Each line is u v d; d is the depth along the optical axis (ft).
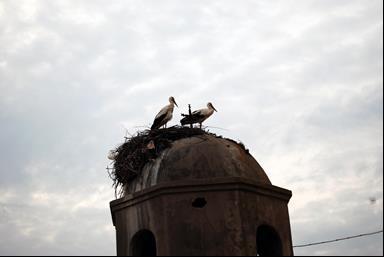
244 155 74.23
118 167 74.95
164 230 68.39
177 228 68.33
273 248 71.82
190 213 68.85
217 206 69.10
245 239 68.18
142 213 70.38
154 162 72.79
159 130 75.36
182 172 70.85
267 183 72.33
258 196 71.05
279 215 71.92
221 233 68.18
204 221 68.54
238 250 67.67
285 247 71.10
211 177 70.44
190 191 69.46
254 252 68.13
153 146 73.61
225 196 69.46
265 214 70.74
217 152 72.38
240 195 69.67
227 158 72.18
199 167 71.10
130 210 71.46
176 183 69.36
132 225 70.85
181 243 67.82
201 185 69.51
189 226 68.39
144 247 72.69
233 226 68.49
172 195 69.36
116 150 76.18
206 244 67.77
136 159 73.87
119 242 71.41
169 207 69.05
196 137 74.08
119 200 72.23
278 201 72.59
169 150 72.90
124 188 74.33
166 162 71.82
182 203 69.15
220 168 71.20
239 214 68.95
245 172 72.02
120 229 71.77
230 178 69.82
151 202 69.97
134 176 73.77
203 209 69.05
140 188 72.08
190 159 71.61
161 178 70.95
